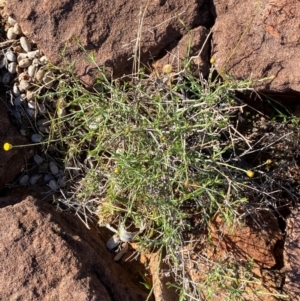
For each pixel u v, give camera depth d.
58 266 0.49
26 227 0.50
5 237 0.50
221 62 0.51
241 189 0.53
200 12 0.52
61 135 0.57
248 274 0.53
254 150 0.53
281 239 0.56
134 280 0.56
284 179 0.57
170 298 0.54
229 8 0.51
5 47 0.58
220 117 0.49
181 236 0.54
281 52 0.50
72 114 0.58
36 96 0.56
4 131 0.56
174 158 0.51
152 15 0.52
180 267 0.54
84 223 0.56
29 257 0.49
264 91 0.52
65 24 0.53
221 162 0.52
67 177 0.59
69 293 0.48
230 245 0.55
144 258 0.57
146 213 0.54
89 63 0.54
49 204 0.55
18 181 0.58
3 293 0.48
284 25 0.49
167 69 0.49
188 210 0.57
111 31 0.53
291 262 0.53
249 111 0.56
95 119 0.55
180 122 0.50
